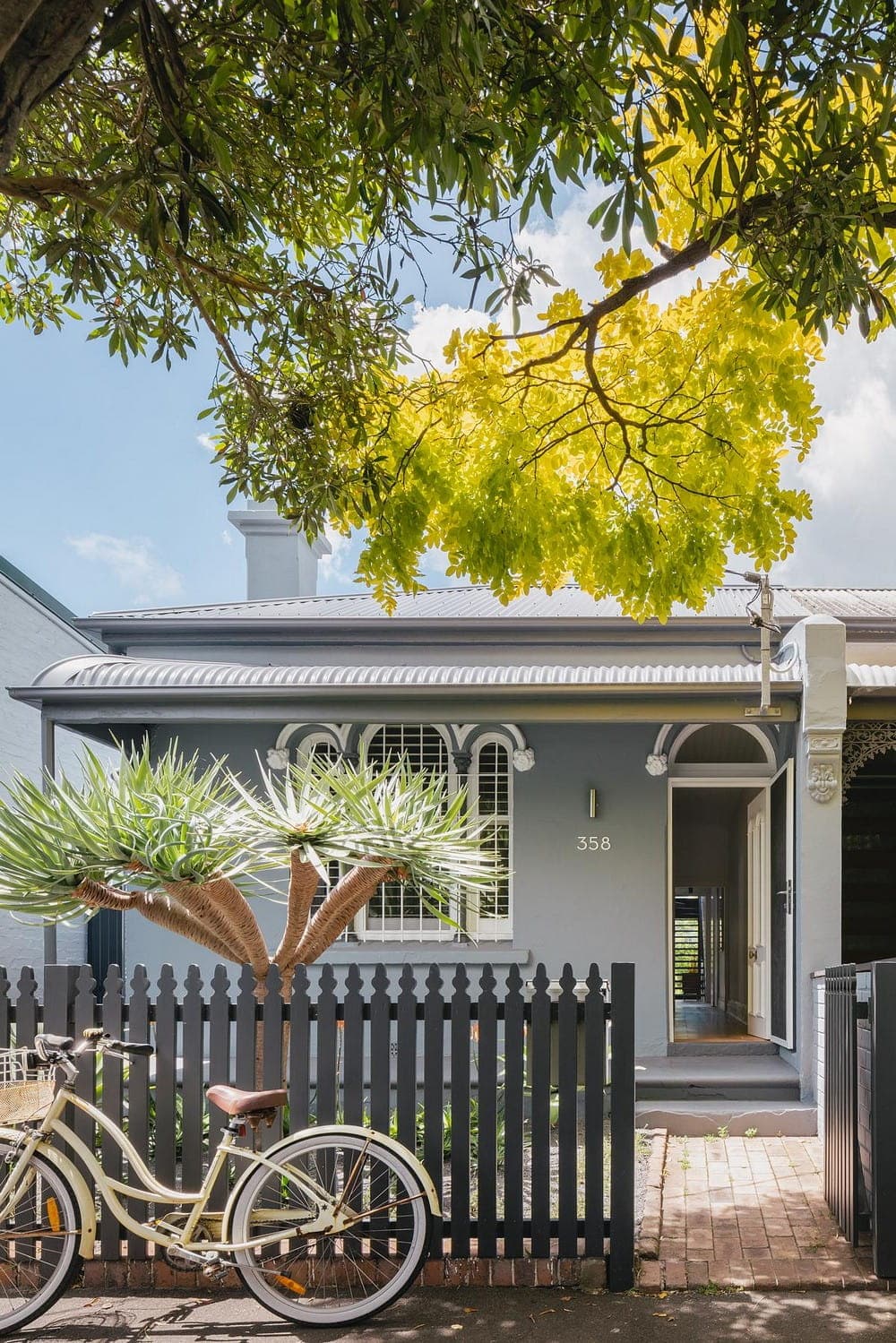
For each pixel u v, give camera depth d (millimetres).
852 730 10500
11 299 6902
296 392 6277
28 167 5570
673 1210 6129
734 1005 13070
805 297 4117
